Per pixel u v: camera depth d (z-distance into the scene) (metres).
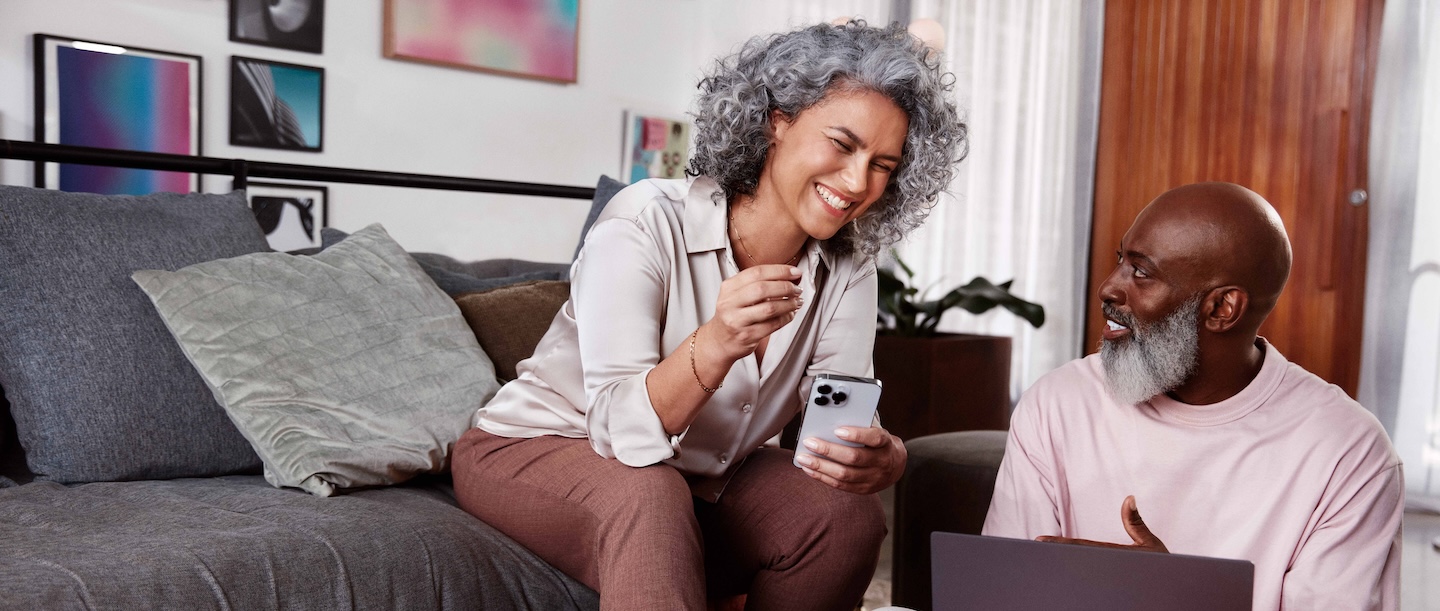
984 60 4.74
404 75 3.55
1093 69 4.71
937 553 0.99
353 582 1.22
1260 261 1.18
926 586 1.75
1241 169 4.25
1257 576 1.22
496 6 3.71
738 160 1.33
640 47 4.15
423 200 3.61
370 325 1.69
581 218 4.04
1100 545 1.09
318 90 3.35
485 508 1.39
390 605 1.24
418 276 1.86
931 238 4.72
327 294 1.69
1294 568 1.20
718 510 1.39
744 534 1.35
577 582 1.43
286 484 1.46
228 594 1.13
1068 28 4.79
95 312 1.53
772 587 1.33
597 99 4.04
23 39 2.84
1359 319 3.97
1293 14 4.10
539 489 1.30
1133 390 1.24
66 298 1.52
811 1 4.40
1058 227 4.86
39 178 2.88
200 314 1.54
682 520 1.15
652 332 1.29
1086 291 4.80
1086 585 0.94
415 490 1.55
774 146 1.34
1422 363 3.84
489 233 3.78
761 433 1.44
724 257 1.38
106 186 2.99
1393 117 3.88
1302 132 4.09
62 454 1.47
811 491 1.33
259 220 3.23
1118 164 4.66
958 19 4.64
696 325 1.36
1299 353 4.10
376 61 3.48
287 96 3.29
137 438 1.51
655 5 4.18
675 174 4.29
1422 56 3.84
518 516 1.33
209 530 1.23
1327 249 4.02
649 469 1.21
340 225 3.43
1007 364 3.97
